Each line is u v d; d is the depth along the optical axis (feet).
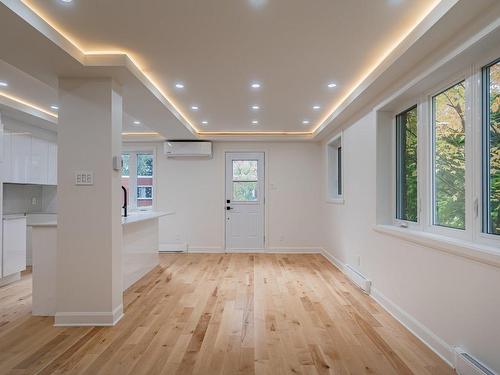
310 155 22.79
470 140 7.78
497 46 6.91
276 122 18.60
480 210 7.46
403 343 8.87
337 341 9.02
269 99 14.10
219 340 9.09
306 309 11.51
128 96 12.21
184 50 9.35
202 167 22.98
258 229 22.97
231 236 23.03
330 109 15.75
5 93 13.38
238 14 7.57
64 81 10.11
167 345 8.78
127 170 23.65
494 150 7.19
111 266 10.06
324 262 19.47
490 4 6.34
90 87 10.11
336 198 19.31
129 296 13.01
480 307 6.82
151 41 8.81
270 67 10.61
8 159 15.92
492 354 6.49
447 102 9.02
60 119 10.08
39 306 10.96
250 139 21.89
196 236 22.97
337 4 7.21
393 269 10.94
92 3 7.07
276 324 10.19
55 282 10.94
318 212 22.76
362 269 14.10
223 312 11.23
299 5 7.24
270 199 22.84
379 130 12.28
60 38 8.25
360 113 14.20
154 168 23.08
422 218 10.04
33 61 9.00
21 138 16.76
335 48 9.28
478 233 7.48
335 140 19.31
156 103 13.12
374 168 12.53
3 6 6.45
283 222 22.80
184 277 15.99
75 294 10.05
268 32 8.39
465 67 7.99
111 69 9.57
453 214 8.71
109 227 10.04
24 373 7.41
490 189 7.30
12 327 9.94
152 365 7.77
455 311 7.64
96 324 10.02
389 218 12.30
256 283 14.87
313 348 8.61
